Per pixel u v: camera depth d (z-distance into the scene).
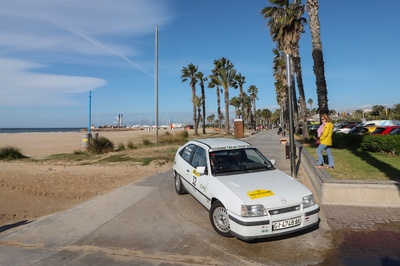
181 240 4.70
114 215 5.97
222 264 3.92
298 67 24.95
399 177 6.91
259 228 4.19
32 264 3.96
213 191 4.99
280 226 4.29
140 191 7.91
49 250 4.41
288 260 4.00
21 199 7.96
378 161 9.39
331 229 4.96
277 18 24.33
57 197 8.15
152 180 9.41
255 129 67.44
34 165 13.54
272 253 4.21
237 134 35.97
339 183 6.17
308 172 8.89
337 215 5.57
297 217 4.39
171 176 10.09
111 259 4.09
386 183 6.07
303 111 24.78
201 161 6.01
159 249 4.39
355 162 9.23
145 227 5.29
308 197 4.59
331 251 4.21
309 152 12.05
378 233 4.75
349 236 4.68
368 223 5.16
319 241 4.54
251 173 5.41
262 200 4.34
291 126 8.33
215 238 4.75
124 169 12.05
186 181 6.54
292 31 24.09
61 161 14.97
